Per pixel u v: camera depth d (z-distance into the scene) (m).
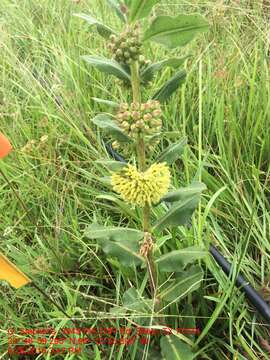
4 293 0.34
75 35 0.56
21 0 0.64
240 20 0.55
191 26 0.24
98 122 0.27
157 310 0.30
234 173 0.40
